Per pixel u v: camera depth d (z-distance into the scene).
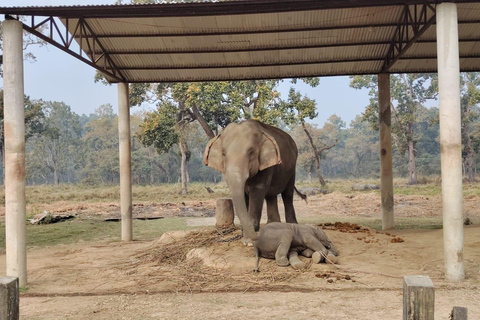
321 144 61.59
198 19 11.53
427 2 8.12
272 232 8.44
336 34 12.39
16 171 8.09
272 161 8.80
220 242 9.62
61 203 27.45
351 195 26.28
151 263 9.30
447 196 7.75
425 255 9.23
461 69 14.42
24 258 8.09
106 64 13.30
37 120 52.66
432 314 3.64
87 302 6.85
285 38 12.52
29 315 6.29
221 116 34.56
